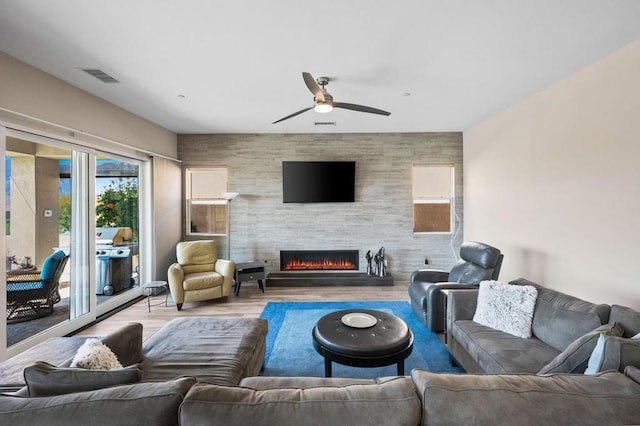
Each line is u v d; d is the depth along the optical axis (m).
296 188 5.27
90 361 1.33
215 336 2.14
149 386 0.97
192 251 4.49
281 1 1.87
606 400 0.91
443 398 0.91
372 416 0.88
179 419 0.89
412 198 5.37
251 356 1.99
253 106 3.86
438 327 3.09
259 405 0.90
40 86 2.79
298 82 3.10
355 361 1.96
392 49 2.46
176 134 5.29
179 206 5.23
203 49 2.45
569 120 3.05
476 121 4.66
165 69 2.80
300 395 0.94
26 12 1.95
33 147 2.89
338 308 4.00
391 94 3.48
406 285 5.10
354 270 5.40
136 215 4.53
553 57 2.64
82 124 3.28
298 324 3.47
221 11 1.96
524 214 3.76
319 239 5.36
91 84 3.14
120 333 1.77
